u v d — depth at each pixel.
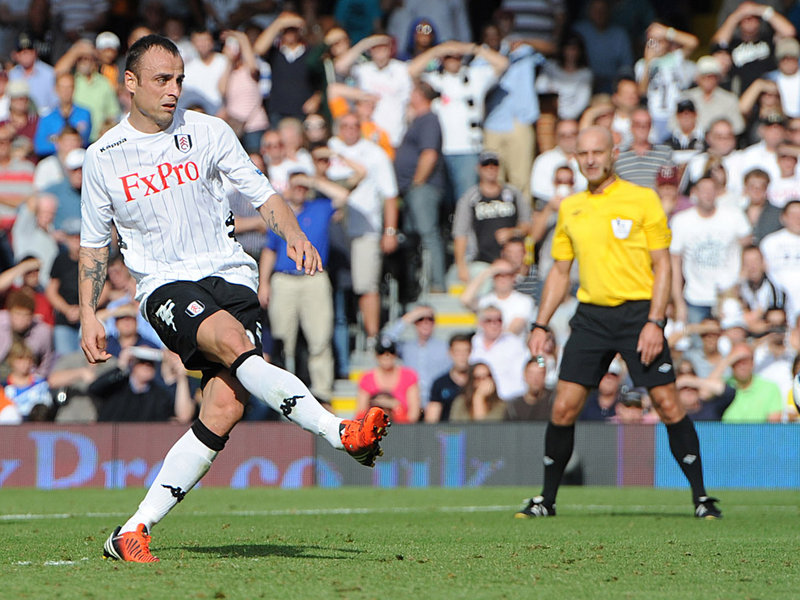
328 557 16.66
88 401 40.47
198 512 28.34
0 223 50.00
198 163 16.38
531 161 51.22
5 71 56.25
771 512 27.95
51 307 45.84
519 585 13.88
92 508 29.70
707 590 13.70
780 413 39.47
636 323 25.69
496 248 47.31
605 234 25.55
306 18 54.31
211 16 56.91
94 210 16.39
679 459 25.98
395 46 54.69
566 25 56.22
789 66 52.41
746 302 43.50
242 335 15.40
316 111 51.81
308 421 14.74
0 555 17.03
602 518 25.89
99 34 58.69
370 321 47.03
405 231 49.34
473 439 38.06
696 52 61.16
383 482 38.34
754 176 45.56
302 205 44.41
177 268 16.30
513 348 43.06
